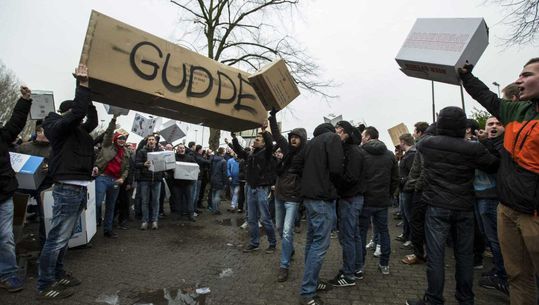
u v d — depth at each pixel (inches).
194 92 134.1
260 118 162.9
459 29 113.7
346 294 144.1
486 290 148.7
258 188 206.4
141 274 164.9
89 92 109.8
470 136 173.9
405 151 227.8
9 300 129.6
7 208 137.3
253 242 211.8
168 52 127.3
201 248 217.8
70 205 130.6
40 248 185.9
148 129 343.0
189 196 317.4
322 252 132.4
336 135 134.9
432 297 120.2
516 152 90.4
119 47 114.1
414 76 130.1
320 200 132.5
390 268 180.1
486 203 146.9
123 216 266.5
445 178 119.0
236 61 568.7
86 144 136.9
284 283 156.2
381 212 168.9
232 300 136.5
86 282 151.4
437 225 119.9
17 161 180.1
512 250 95.1
